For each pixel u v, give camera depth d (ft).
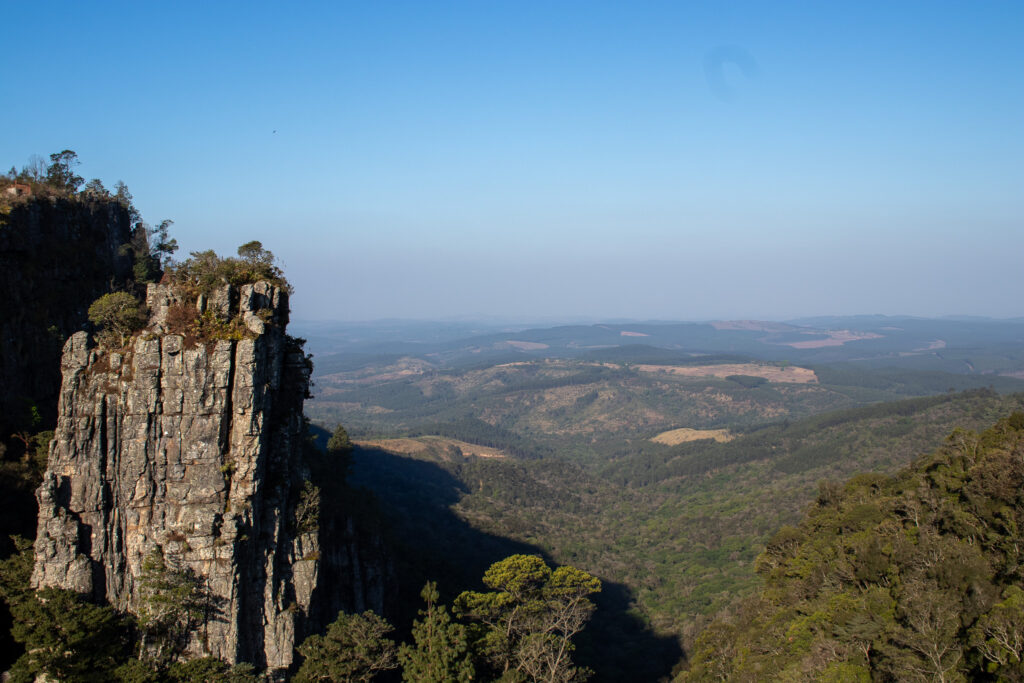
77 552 147.95
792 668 202.69
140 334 155.94
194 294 158.40
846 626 201.98
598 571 498.69
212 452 152.56
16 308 202.28
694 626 371.56
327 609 189.78
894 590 203.31
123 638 147.64
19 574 148.15
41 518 147.43
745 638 254.06
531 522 604.08
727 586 434.71
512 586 208.54
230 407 154.20
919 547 212.02
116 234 270.46
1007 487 205.87
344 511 216.74
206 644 151.33
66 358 152.56
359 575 208.44
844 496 329.93
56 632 139.03
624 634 384.06
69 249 232.53
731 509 615.57
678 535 591.78
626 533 627.46
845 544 255.29
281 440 167.02
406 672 170.50
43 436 181.57
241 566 155.12
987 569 184.85
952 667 157.07
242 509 153.79
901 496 266.57
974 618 167.22
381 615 220.64
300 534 169.68
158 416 151.53
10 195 216.74
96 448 150.30
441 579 302.66
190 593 148.97
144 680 140.97
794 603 250.57
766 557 322.75
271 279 171.22
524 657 187.21
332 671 157.99
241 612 155.94
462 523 515.50
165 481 152.15
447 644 174.50
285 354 173.58
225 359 152.35
